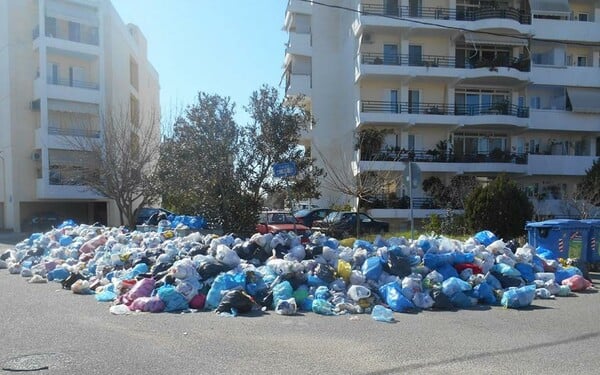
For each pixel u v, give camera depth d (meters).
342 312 8.22
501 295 9.22
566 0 36.19
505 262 10.40
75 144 30.52
